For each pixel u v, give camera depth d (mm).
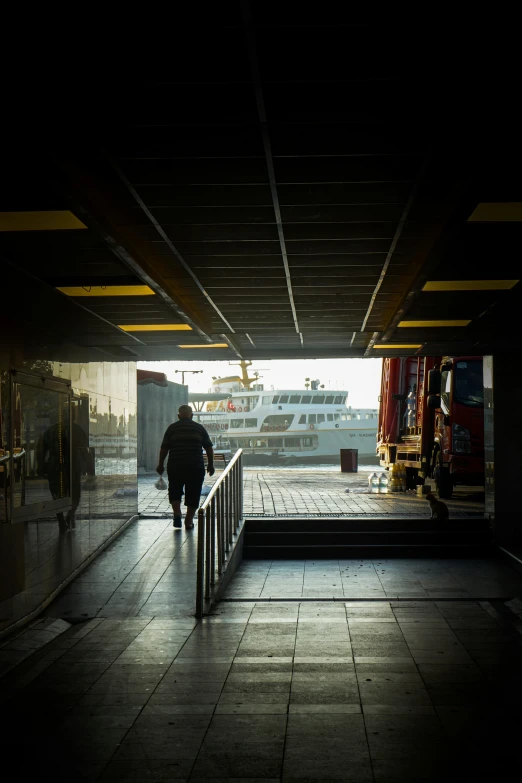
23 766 4203
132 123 3873
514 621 7723
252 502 14906
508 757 4285
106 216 5309
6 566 7059
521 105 3672
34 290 7398
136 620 7805
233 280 7414
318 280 7426
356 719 4906
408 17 3014
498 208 5039
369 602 8719
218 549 9312
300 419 49625
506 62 3324
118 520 11867
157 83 3488
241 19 3010
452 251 6129
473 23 3039
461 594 9070
